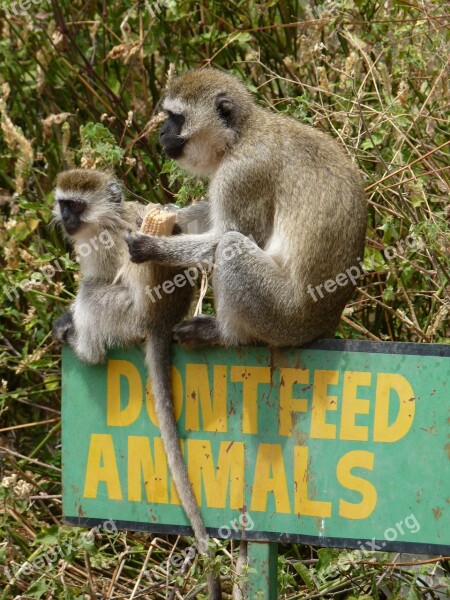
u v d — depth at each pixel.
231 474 5.10
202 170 6.67
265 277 5.88
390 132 7.86
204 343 5.74
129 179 8.45
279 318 5.86
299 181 6.09
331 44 8.81
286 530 5.03
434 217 6.95
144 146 8.49
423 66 7.58
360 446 4.96
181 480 5.09
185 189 7.16
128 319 6.13
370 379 4.95
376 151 7.30
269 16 8.84
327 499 4.98
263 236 6.29
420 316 7.88
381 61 8.62
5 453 7.53
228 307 5.84
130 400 5.24
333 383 4.99
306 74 8.61
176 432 5.15
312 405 5.01
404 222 7.64
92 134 7.34
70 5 9.34
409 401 4.92
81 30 9.32
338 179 6.04
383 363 4.94
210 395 5.14
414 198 7.16
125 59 8.35
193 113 6.49
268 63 8.94
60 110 9.08
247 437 5.08
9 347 8.19
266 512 5.05
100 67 9.14
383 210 7.47
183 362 5.19
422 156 7.26
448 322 7.57
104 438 5.27
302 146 6.20
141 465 5.22
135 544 6.82
